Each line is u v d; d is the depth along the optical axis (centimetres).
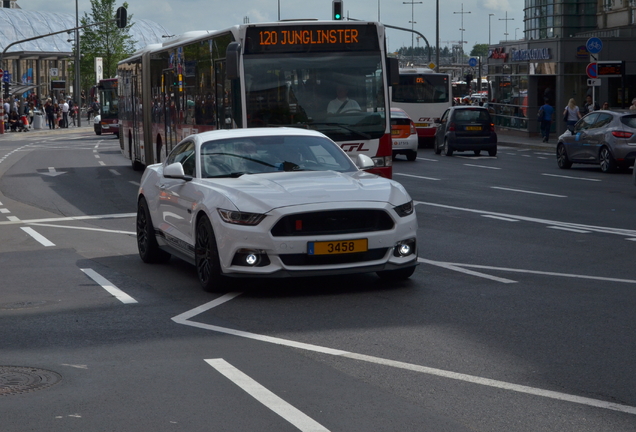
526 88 4719
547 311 807
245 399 559
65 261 1166
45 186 2333
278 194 893
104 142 4947
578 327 743
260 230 869
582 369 616
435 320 779
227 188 923
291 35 1484
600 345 682
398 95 4262
